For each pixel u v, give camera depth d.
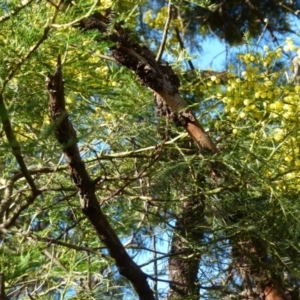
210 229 2.62
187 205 2.71
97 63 2.44
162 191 2.67
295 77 3.17
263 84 2.64
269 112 2.63
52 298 2.47
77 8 1.84
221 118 2.68
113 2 2.21
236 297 2.57
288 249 2.56
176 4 2.54
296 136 2.59
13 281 2.30
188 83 3.10
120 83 2.75
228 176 2.57
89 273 2.26
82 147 2.68
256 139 2.59
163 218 2.69
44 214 2.96
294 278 2.93
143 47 2.70
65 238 2.53
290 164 2.60
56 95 1.66
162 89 2.63
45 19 1.85
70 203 2.58
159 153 2.37
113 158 2.65
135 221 2.78
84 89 2.38
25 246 2.29
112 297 2.51
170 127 2.69
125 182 2.52
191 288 2.67
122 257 2.09
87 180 1.96
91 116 2.75
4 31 1.86
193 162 2.59
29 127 2.34
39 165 2.52
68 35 1.85
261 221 2.51
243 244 2.59
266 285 2.62
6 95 2.05
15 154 1.70
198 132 2.59
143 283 2.13
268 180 2.45
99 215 2.02
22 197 2.60
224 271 2.66
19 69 1.95
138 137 2.77
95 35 1.90
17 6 1.77
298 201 2.50
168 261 2.78
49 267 2.30
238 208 2.53
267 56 2.73
